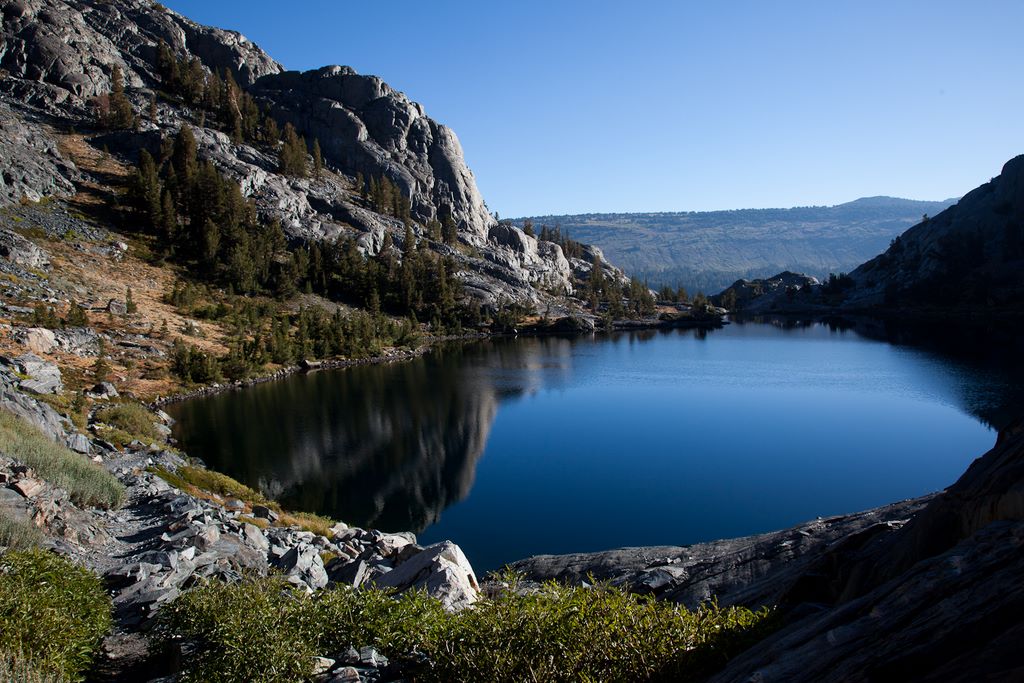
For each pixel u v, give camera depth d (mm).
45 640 9727
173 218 133500
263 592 12055
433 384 89188
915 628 4840
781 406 71875
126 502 25812
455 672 8438
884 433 58375
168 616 11867
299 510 40625
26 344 66812
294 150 184250
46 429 31281
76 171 143125
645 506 42156
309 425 64188
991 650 4102
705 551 18406
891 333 148125
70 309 81812
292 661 9688
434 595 13492
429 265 168875
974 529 7125
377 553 23688
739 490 44812
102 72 183375
